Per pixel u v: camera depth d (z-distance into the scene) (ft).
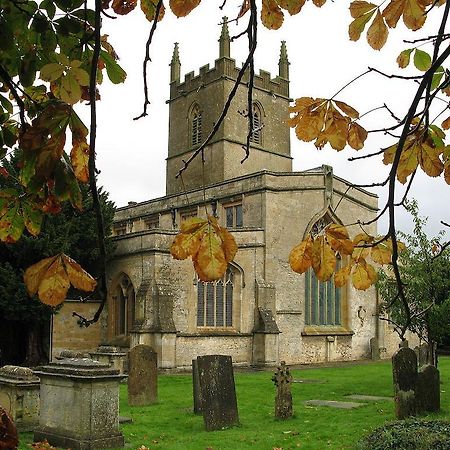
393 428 35.63
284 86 138.82
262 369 91.86
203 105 132.98
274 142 135.03
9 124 9.26
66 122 6.86
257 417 47.57
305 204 103.30
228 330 94.53
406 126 8.06
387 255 10.71
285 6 8.82
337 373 83.97
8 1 8.25
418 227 60.34
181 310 90.22
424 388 46.29
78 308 93.40
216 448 36.60
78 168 7.68
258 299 96.48
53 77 6.86
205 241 6.99
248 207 103.09
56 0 8.21
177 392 62.90
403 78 8.45
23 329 92.38
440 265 59.57
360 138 9.02
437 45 7.89
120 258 95.45
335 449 35.37
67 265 7.18
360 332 112.88
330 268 8.77
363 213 113.80
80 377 35.78
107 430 36.47
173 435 40.86
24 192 8.14
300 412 49.03
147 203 126.11
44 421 37.93
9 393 40.45
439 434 33.81
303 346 102.22
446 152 10.25
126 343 91.61
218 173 125.70
